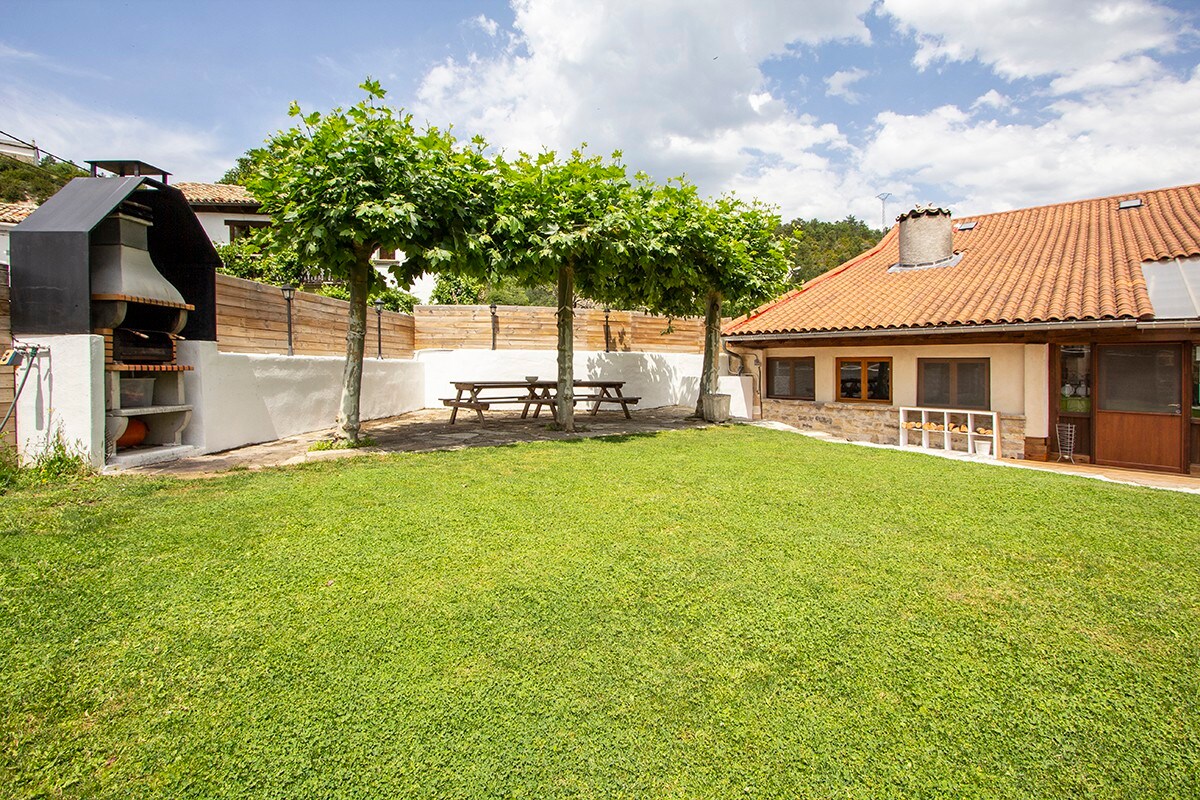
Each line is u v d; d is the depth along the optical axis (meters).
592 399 11.88
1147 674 2.41
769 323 12.97
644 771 1.83
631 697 2.18
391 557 3.47
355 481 5.28
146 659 2.36
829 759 1.90
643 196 9.23
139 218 6.01
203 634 2.56
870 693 2.25
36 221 5.55
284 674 2.28
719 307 11.64
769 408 13.68
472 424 10.20
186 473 5.58
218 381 7.05
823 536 4.07
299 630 2.61
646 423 10.97
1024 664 2.47
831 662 2.45
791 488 5.48
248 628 2.61
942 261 13.41
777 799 1.74
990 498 5.27
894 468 6.64
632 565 3.44
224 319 7.82
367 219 6.19
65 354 5.44
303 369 8.89
